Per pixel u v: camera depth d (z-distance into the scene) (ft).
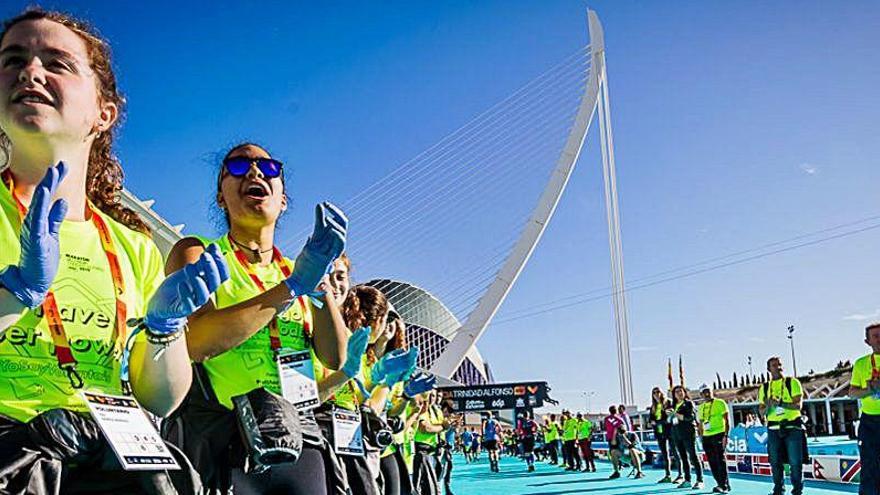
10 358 6.68
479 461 132.16
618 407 65.36
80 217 7.37
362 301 20.63
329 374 14.89
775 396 36.22
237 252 12.18
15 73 6.80
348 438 15.01
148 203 57.57
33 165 7.07
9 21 7.02
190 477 7.64
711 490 47.78
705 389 44.98
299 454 10.86
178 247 11.43
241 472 11.45
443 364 176.14
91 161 8.00
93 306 7.16
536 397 166.81
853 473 45.98
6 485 6.32
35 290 6.11
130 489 7.16
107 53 7.60
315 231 9.71
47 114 6.79
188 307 7.22
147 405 7.80
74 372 6.93
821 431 147.02
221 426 11.10
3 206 6.90
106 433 6.79
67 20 7.27
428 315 280.51
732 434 65.21
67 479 6.91
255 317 9.79
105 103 7.60
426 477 34.40
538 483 62.59
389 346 23.59
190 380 7.88
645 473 69.36
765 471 55.93
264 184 12.10
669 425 54.65
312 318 12.69
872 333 29.99
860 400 30.48
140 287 7.85
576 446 80.59
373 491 16.43
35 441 6.56
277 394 11.50
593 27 187.52
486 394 168.45
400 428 22.68
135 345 7.55
